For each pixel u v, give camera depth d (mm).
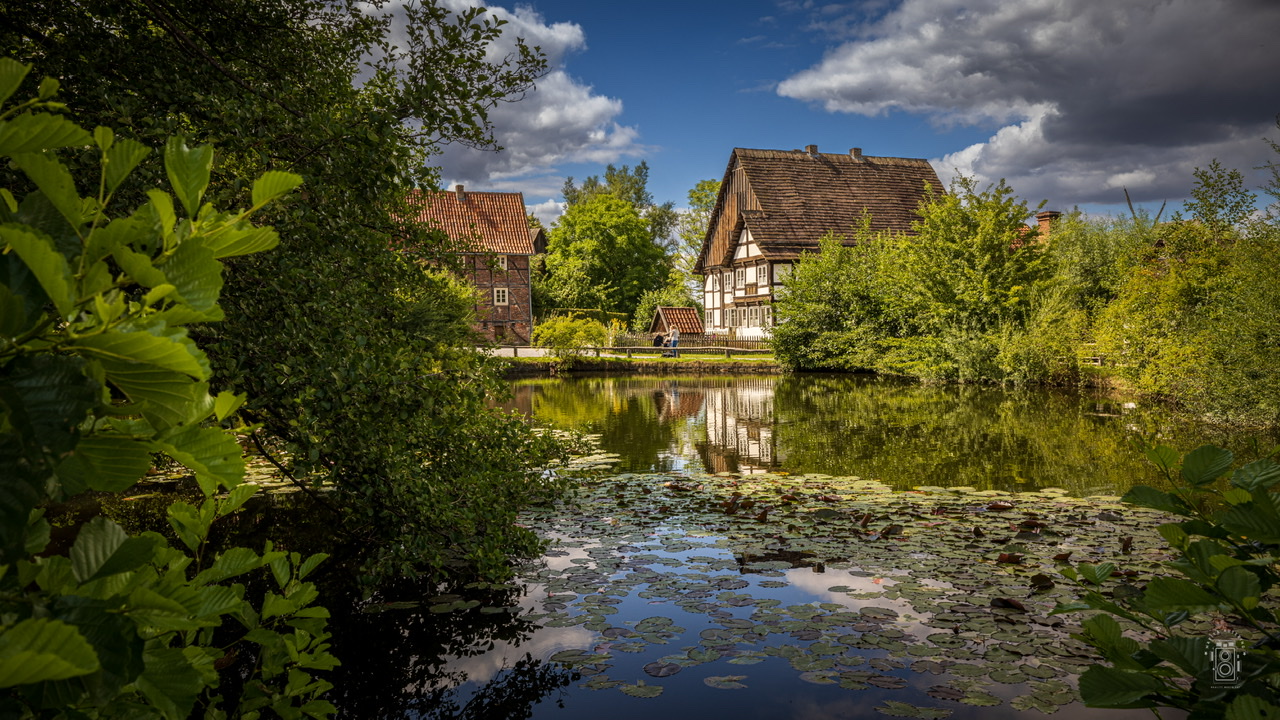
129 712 922
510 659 3846
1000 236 22000
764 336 36875
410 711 3352
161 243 798
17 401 633
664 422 14234
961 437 11750
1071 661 3689
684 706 3342
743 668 3682
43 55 3699
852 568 5203
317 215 3836
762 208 38719
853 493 7785
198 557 1439
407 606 4562
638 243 53125
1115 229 26656
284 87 4223
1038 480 8461
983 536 6020
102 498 6723
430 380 4391
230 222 832
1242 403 12000
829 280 28297
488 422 5566
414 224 4914
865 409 16016
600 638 4086
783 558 5469
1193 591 1295
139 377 692
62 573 830
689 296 54156
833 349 27422
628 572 5168
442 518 4375
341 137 3809
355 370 3713
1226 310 12453
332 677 3678
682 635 4098
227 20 4398
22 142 669
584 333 30438
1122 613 1388
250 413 3590
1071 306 21531
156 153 3172
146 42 3924
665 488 8086
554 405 17641
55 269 598
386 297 4520
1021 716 3195
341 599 4676
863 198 40406
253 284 3680
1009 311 21734
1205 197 15867
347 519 5016
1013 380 20906
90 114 3264
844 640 3988
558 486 7336
